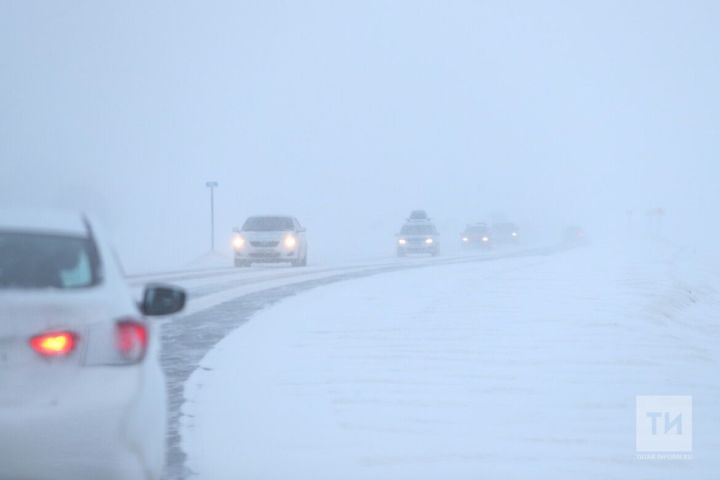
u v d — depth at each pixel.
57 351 8.51
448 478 12.30
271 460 13.05
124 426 8.68
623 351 21.72
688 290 41.12
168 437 14.19
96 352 8.72
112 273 9.70
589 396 17.09
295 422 15.12
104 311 8.90
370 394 17.12
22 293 8.70
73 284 9.35
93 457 8.47
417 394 17.12
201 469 12.61
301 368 19.66
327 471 12.58
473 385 17.89
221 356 21.28
